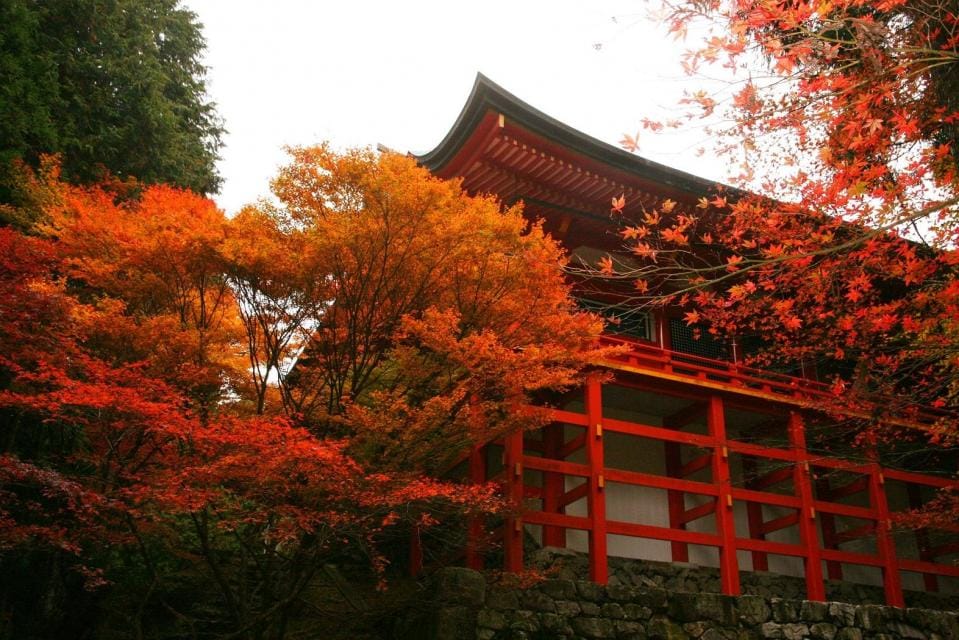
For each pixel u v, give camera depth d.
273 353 12.84
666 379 17.39
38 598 12.49
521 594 13.30
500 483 14.64
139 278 13.05
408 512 12.92
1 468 9.34
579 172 17.84
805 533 17.25
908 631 15.88
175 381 12.25
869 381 15.09
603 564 14.74
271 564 12.54
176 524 13.70
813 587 16.80
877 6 8.46
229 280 12.87
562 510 16.81
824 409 15.14
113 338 12.19
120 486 11.25
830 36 9.37
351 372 14.38
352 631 14.34
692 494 19.20
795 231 11.17
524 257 12.52
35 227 14.22
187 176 21.56
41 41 18.69
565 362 13.83
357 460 12.45
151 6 23.55
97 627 13.25
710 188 18.19
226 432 10.44
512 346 13.40
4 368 12.33
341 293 12.70
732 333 15.30
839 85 7.70
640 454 19.05
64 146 17.67
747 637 14.33
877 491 18.64
